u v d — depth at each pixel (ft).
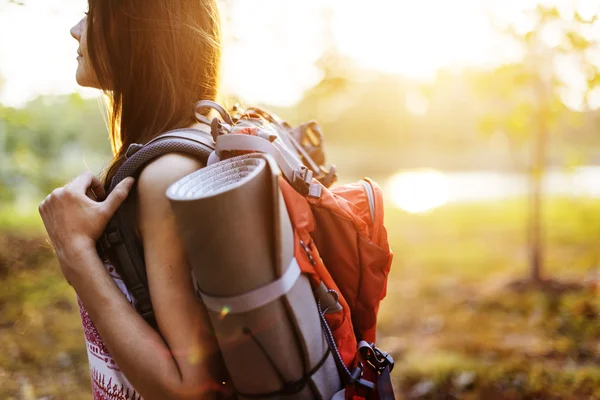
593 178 64.69
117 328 3.46
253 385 3.27
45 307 18.13
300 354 3.28
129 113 4.14
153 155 3.56
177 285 3.48
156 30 4.00
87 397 11.72
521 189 69.36
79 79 4.46
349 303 4.05
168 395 3.45
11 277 21.56
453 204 54.19
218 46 4.30
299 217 3.48
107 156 43.86
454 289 21.66
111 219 3.66
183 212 2.93
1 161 36.70
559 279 20.29
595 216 35.01
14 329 15.97
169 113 4.07
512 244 32.81
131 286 3.65
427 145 149.18
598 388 11.14
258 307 3.05
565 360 12.85
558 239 30.45
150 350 3.43
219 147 3.55
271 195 3.06
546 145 20.75
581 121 20.42
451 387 11.80
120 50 4.02
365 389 3.57
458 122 143.64
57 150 37.68
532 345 14.07
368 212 4.12
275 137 3.75
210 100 4.23
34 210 38.24
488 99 22.07
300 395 3.30
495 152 128.57
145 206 3.51
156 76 4.04
